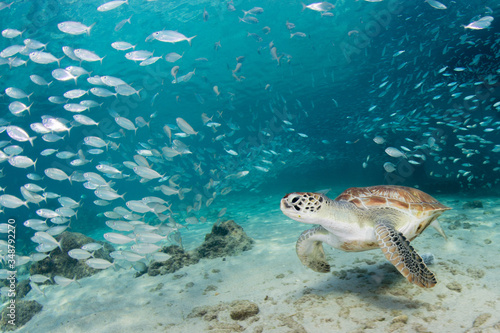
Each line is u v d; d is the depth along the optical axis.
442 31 16.36
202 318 3.76
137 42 17.22
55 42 15.66
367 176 19.61
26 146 34.41
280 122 34.00
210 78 23.22
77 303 5.21
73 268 7.11
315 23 17.66
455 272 3.79
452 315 2.87
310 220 3.19
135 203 7.57
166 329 3.65
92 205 30.20
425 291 3.41
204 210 17.64
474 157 13.12
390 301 3.30
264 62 21.55
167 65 20.25
